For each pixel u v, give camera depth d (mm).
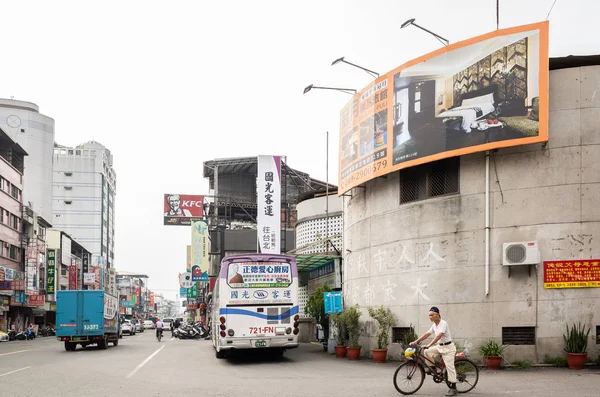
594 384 11047
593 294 14094
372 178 18141
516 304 14742
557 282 14344
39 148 100562
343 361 17672
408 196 17359
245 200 52781
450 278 15742
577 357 13578
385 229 17969
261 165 36031
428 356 10234
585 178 14445
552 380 11758
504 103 15023
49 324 67062
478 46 15672
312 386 11516
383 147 17750
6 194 52156
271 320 17641
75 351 25641
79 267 81188
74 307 26484
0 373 14727
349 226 20766
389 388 11055
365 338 18828
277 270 18016
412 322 16516
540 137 14438
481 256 15320
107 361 18984
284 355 20578
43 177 100625
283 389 11086
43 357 21156
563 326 14242
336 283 24672
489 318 14984
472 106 15516
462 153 15500
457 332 15383
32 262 53188
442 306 15766
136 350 25922
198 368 16125
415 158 16516
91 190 116562
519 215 14945
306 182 44656
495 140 15008
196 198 50688
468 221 15648
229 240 49312
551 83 14930
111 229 134250
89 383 12477
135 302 138875
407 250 16984
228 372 14883
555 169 14703
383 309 17250
